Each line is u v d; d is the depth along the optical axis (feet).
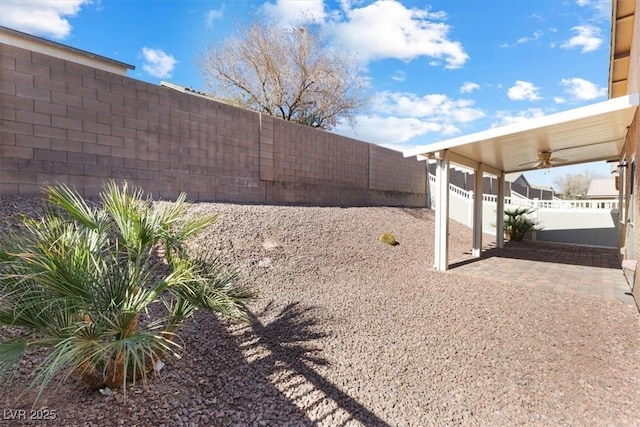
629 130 21.58
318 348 12.39
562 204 46.44
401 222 39.86
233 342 12.58
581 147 27.89
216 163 28.78
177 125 25.80
